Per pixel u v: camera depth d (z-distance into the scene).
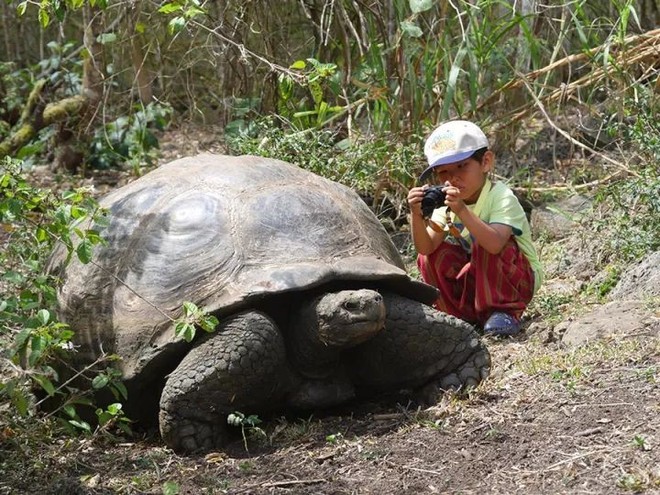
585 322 3.95
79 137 7.43
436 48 5.89
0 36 10.21
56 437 3.62
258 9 6.35
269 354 3.33
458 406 3.44
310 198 3.65
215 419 3.35
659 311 3.90
